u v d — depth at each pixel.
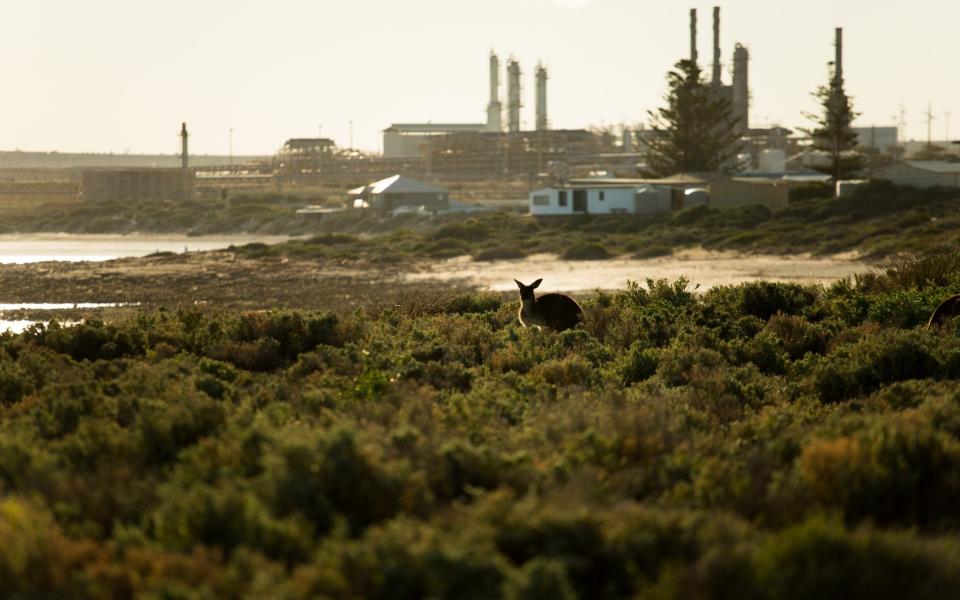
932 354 45.25
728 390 42.66
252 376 45.47
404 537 18.72
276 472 22.38
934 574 18.44
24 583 17.80
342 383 40.31
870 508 23.59
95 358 54.06
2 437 28.91
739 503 23.39
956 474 25.02
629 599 17.94
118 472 24.36
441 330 60.59
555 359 49.25
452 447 25.27
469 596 16.84
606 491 23.58
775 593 17.33
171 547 19.31
